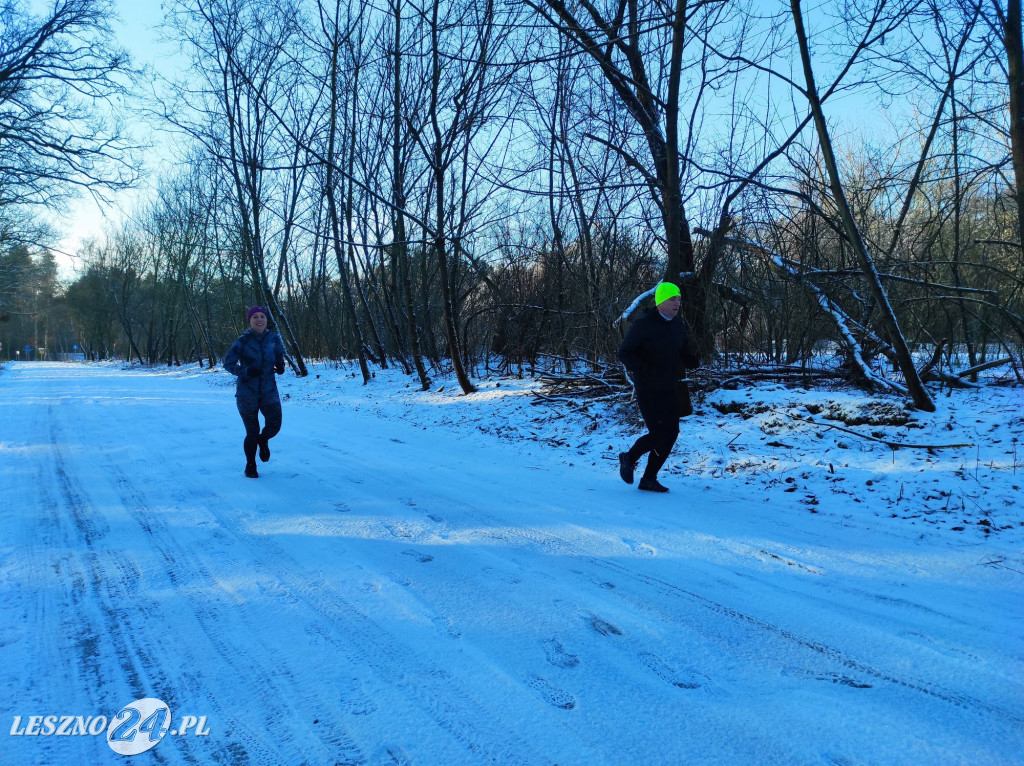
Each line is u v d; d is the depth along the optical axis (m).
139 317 52.31
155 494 5.27
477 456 7.03
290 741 2.04
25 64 16.06
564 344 11.58
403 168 14.41
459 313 15.77
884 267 8.71
